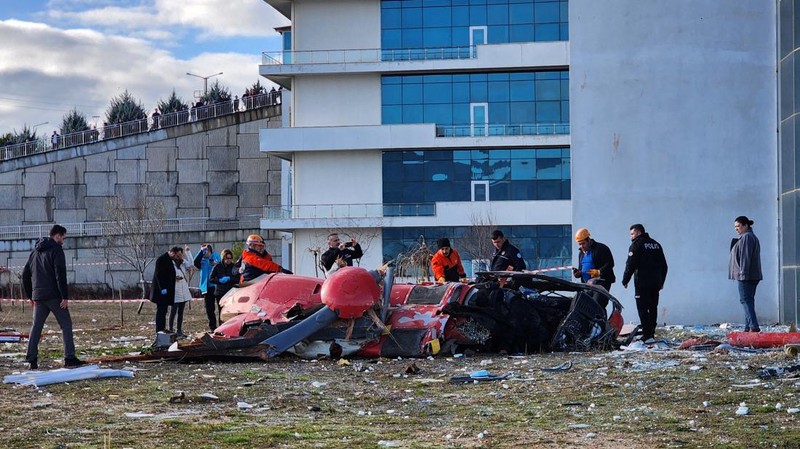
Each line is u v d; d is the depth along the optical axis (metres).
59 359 15.69
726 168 24.19
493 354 15.80
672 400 10.15
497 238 18.98
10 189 65.19
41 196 65.44
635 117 24.44
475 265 51.19
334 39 54.53
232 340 14.82
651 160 24.36
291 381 12.46
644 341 17.11
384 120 54.69
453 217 53.28
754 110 24.17
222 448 8.02
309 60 54.41
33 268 14.42
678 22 24.38
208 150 66.44
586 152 24.61
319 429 8.88
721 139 24.22
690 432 8.45
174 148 66.31
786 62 23.33
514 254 18.92
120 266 62.03
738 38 24.30
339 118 54.72
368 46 54.41
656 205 24.31
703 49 24.31
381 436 8.52
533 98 54.09
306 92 54.84
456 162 54.50
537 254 53.19
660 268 17.36
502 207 53.19
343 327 15.30
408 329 15.40
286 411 10.02
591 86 24.62
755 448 7.75
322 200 54.66
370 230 53.81
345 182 54.66
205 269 24.62
